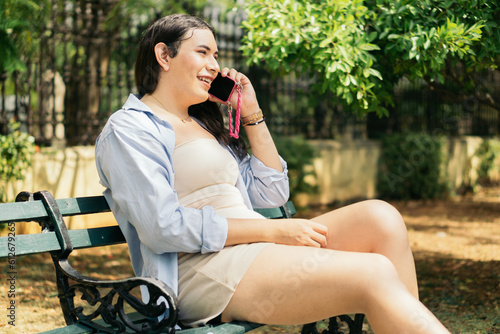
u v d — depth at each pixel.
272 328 3.48
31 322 3.38
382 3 3.42
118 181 2.08
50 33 6.07
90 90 6.82
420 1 3.23
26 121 5.97
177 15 2.34
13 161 5.27
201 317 2.17
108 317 2.01
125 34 7.30
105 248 5.72
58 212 2.18
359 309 1.97
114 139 2.12
